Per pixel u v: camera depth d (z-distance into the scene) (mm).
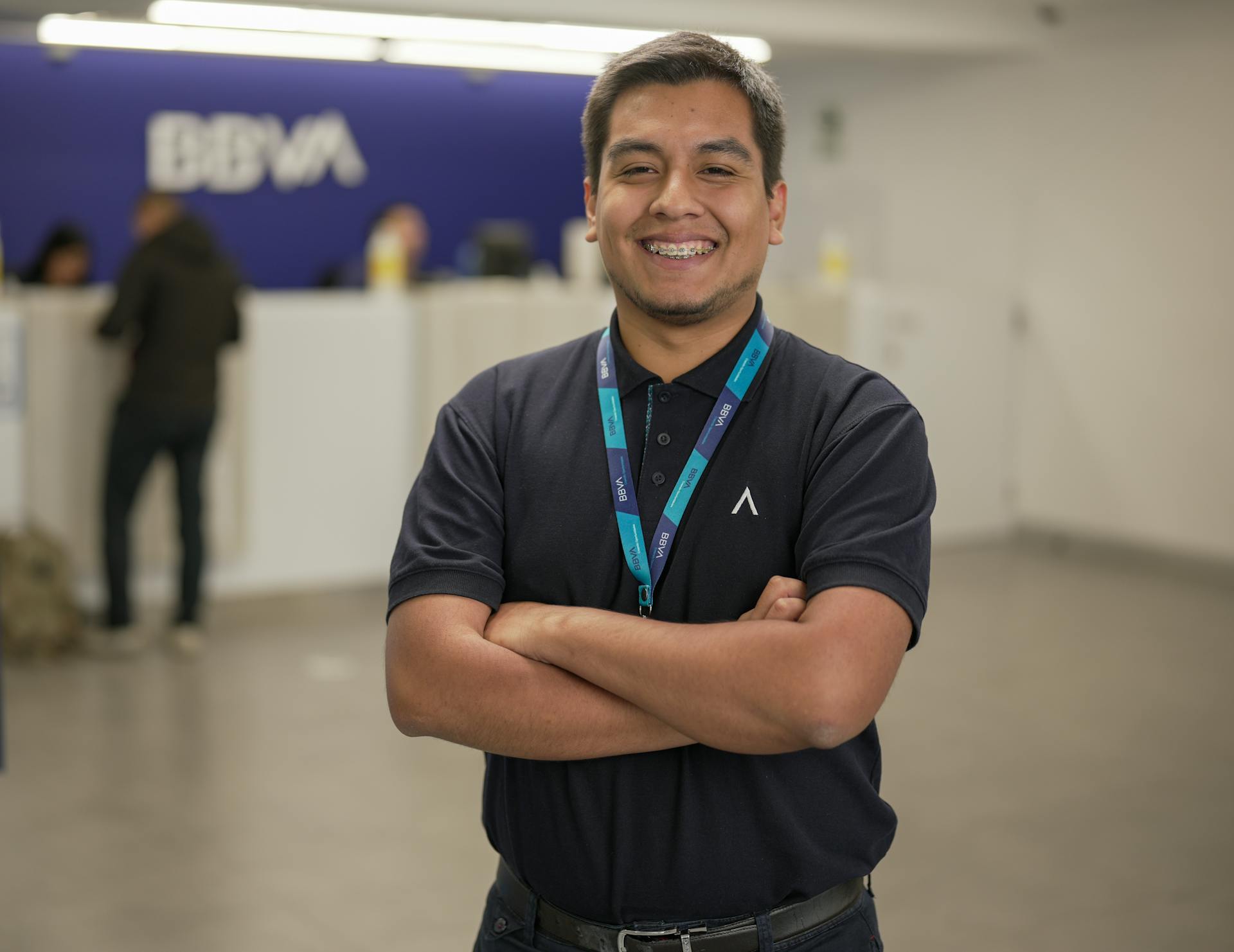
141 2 5758
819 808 1406
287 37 6613
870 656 1276
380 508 6484
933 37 7207
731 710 1286
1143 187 7164
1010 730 4566
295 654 5414
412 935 3164
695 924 1415
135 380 5227
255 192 9211
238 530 6129
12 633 5215
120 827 3744
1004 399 7812
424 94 9594
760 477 1403
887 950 3064
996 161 7941
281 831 3746
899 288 7500
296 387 6234
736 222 1383
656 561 1406
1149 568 7086
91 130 8711
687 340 1433
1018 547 7621
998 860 3559
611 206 1398
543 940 1464
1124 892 3387
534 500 1455
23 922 3186
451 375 6387
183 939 3129
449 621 1394
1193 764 4266
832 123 9023
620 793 1398
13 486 5469
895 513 1340
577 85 10023
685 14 6348
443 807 3932
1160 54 7020
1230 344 6824
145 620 5805
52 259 6605
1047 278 7695
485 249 6992
